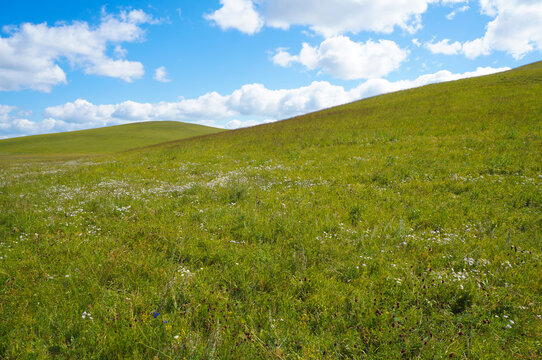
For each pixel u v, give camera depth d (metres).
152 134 106.25
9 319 3.74
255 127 38.81
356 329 3.72
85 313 3.81
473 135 16.86
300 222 7.14
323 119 31.78
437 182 10.30
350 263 5.24
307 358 3.18
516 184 9.41
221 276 4.85
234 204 9.01
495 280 4.71
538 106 21.08
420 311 3.96
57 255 5.63
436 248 5.87
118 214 8.46
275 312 4.04
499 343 3.47
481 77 40.38
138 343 3.35
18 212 8.50
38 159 42.25
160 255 5.66
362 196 9.47
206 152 23.00
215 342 3.13
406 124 22.52
